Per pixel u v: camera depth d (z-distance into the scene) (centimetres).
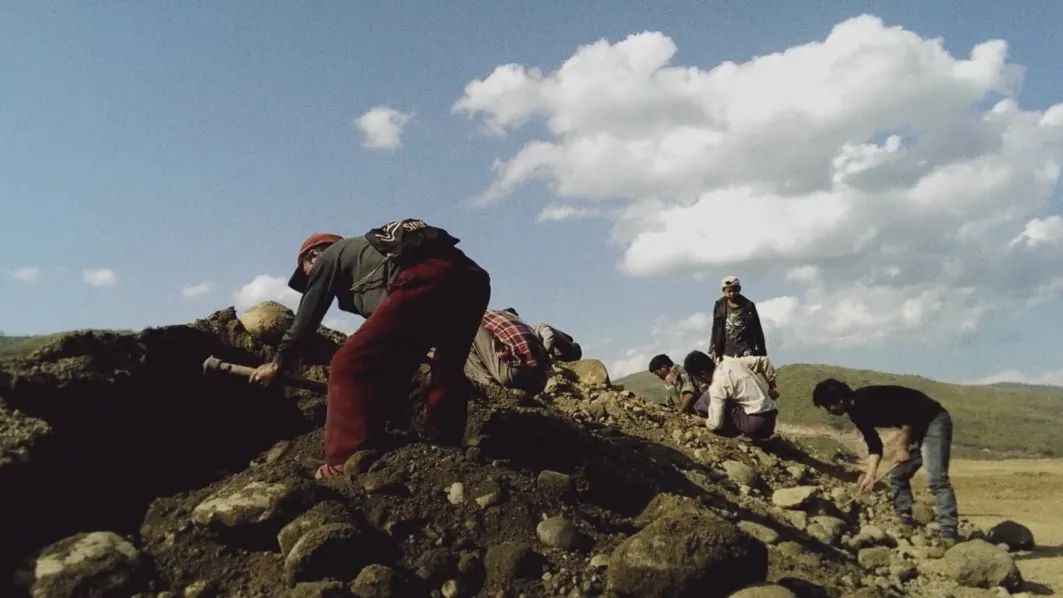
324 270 438
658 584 361
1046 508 924
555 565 395
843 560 536
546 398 745
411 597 355
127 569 339
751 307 828
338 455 420
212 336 494
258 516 365
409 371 428
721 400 761
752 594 360
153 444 428
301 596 332
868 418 645
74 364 407
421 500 411
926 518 691
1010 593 515
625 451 607
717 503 576
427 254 431
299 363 515
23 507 356
